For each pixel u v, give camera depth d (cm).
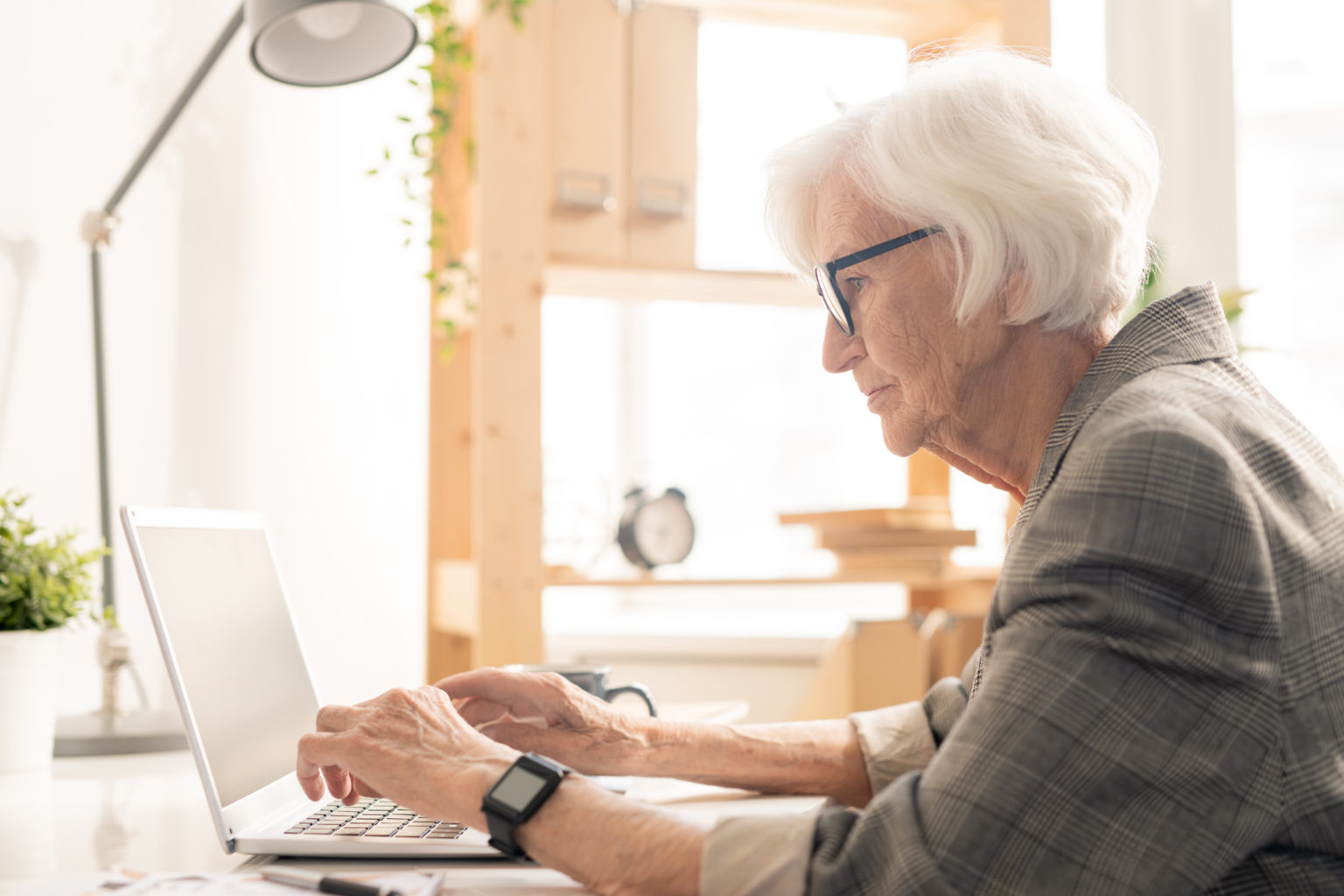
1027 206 83
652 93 221
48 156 179
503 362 203
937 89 87
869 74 314
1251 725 66
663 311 326
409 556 232
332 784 89
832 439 327
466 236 224
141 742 135
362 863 83
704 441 327
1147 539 67
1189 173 283
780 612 331
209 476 200
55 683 126
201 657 89
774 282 229
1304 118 284
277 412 210
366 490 224
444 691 96
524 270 204
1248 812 65
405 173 224
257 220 208
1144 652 66
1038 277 84
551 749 101
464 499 230
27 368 176
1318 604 70
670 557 244
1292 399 282
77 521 181
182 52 198
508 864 82
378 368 226
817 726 109
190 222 198
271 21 145
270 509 210
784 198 99
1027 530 73
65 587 126
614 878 70
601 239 216
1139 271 92
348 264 222
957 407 91
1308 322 283
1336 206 282
